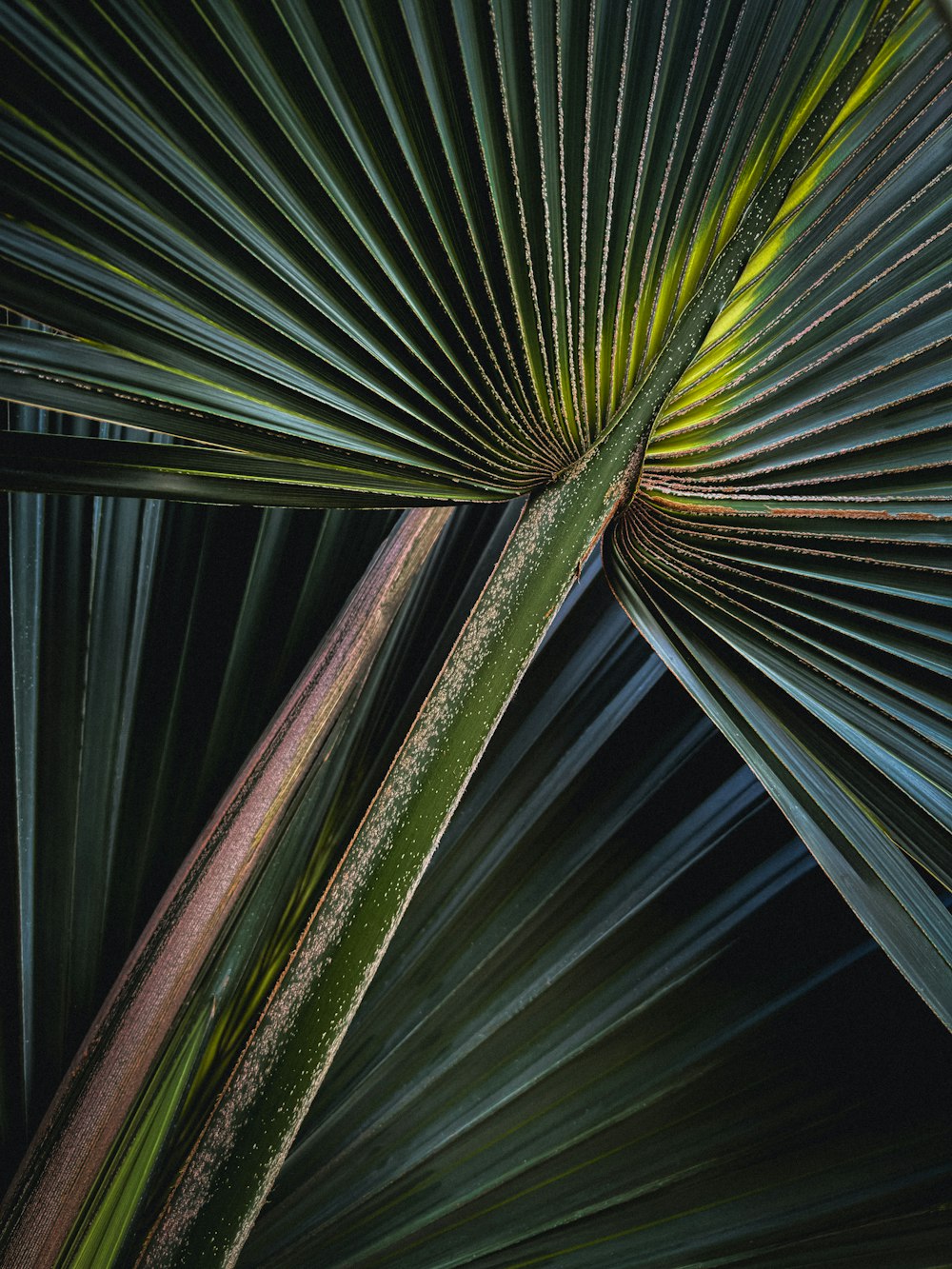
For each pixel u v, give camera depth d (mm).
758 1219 509
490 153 362
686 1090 532
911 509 443
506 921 560
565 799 583
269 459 395
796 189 418
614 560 484
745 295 432
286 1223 496
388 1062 530
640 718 595
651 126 381
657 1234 510
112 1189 361
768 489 455
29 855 499
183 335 360
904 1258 497
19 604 511
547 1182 518
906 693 450
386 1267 497
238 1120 302
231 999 433
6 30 304
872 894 429
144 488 385
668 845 572
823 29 378
